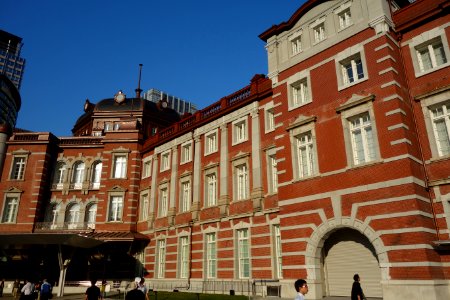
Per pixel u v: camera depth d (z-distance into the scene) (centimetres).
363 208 1644
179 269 2762
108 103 4681
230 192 2516
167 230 2992
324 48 2025
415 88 1739
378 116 1700
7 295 2953
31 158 3634
